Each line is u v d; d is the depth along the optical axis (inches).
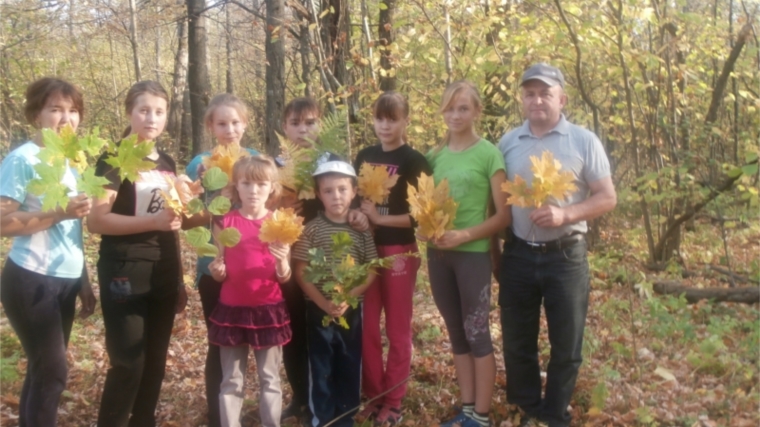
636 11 230.1
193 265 273.7
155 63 791.7
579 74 248.5
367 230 125.3
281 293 117.5
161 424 132.9
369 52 263.7
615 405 131.3
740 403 129.8
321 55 264.8
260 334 113.3
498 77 282.4
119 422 110.5
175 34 810.2
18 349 159.2
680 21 260.4
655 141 265.1
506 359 126.3
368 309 131.0
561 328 118.6
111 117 593.9
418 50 286.8
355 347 125.9
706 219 364.5
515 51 254.5
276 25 290.7
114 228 105.3
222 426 113.1
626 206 288.2
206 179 104.5
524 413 128.0
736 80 291.7
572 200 116.4
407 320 130.1
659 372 124.8
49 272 102.4
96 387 147.9
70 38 571.2
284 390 147.7
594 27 236.8
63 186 88.1
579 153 115.6
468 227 120.7
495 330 183.3
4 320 170.4
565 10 243.9
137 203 109.6
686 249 306.8
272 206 121.8
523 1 267.7
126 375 109.6
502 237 126.3
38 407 102.7
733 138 286.7
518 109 318.7
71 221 106.8
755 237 305.1
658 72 261.9
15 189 97.7
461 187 120.7
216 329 114.0
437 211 112.0
